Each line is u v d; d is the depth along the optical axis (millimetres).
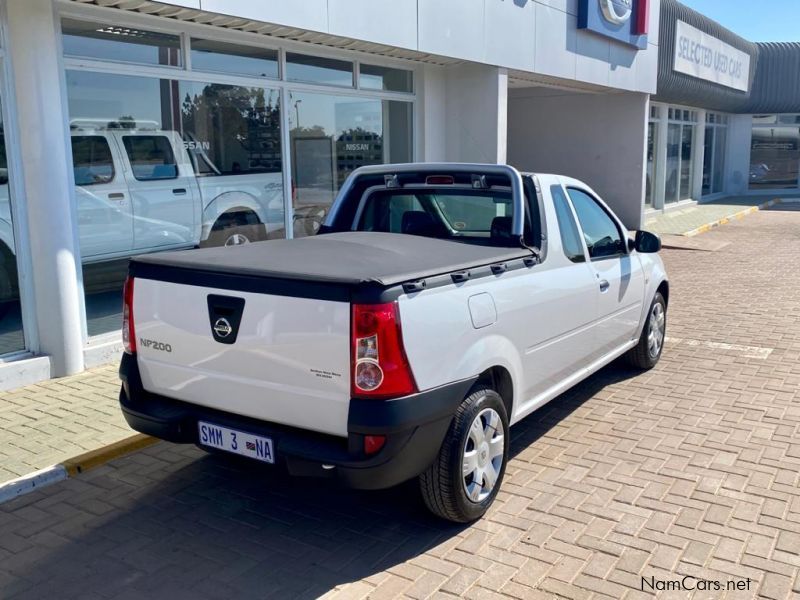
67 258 6430
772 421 5629
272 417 3801
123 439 5203
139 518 4281
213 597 3516
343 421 3574
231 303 3773
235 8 7113
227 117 8258
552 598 3461
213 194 8195
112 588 3596
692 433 5410
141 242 7453
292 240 4961
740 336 8242
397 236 5180
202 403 4059
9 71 6055
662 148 21875
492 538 4000
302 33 8141
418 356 3592
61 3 6414
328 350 3518
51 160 6223
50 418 5613
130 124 7242
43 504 4445
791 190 29422
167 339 4066
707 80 22156
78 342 6633
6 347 6387
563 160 18500
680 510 4262
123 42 7094
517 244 4750
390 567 3746
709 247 15828
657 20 16844
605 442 5266
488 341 4105
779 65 27422
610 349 5984
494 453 4242
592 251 5695
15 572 3734
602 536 3992
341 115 9836
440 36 9797
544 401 4957
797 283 11578
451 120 11461
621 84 15328
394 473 3568
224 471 4891
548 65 12344
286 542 4004
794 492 4465
